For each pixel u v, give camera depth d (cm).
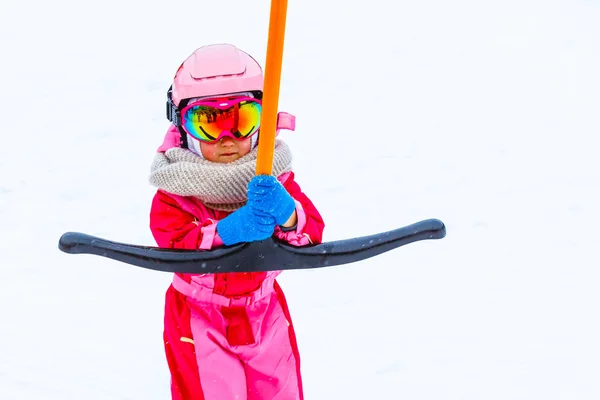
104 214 817
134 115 1012
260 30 1244
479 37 1237
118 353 636
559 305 694
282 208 424
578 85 1108
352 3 1342
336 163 912
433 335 659
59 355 630
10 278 719
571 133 991
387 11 1317
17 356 626
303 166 905
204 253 426
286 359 480
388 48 1198
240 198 452
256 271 435
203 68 447
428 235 446
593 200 851
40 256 750
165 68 1131
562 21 1292
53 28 1250
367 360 631
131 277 729
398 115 1021
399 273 736
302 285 719
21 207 824
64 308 684
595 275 732
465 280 727
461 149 946
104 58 1160
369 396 595
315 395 594
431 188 871
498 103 1058
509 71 1143
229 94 449
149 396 593
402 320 677
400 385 605
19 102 1037
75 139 953
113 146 942
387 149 943
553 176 896
